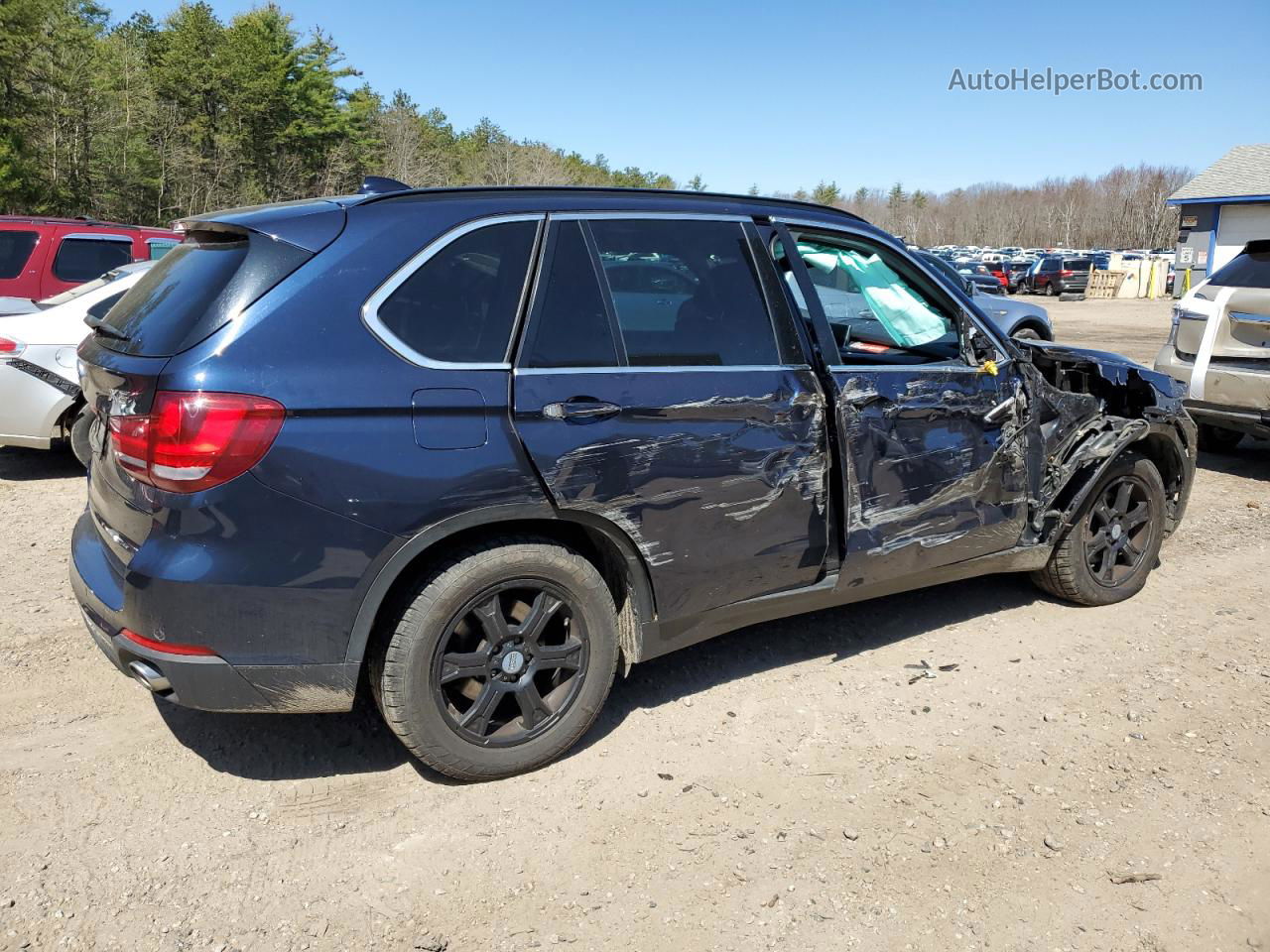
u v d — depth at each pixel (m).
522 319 2.98
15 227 9.31
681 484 3.20
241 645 2.68
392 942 2.44
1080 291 39.00
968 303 4.09
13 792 3.01
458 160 80.38
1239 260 7.23
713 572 3.34
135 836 2.82
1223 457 8.15
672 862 2.76
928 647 4.21
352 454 2.69
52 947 2.38
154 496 2.63
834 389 3.53
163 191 54.28
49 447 6.96
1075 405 4.44
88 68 47.53
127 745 3.31
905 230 150.12
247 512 2.61
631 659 3.34
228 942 2.42
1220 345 7.05
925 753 3.36
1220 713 3.66
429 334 2.84
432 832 2.88
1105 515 4.55
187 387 2.57
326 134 65.94
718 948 2.44
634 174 112.88
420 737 2.94
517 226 3.06
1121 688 3.86
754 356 3.40
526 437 2.90
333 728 3.46
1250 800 3.09
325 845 2.81
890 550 3.74
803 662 4.04
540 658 3.10
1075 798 3.10
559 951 2.42
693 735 3.45
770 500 3.41
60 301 7.16
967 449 3.91
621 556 3.18
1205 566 5.30
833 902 2.60
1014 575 5.14
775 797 3.08
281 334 2.67
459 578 2.88
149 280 3.19
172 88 61.34
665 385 3.16
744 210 3.56
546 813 2.98
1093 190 141.25
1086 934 2.50
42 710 3.52
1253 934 2.51
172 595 2.62
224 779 3.12
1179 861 2.79
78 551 3.17
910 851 2.82
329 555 2.70
